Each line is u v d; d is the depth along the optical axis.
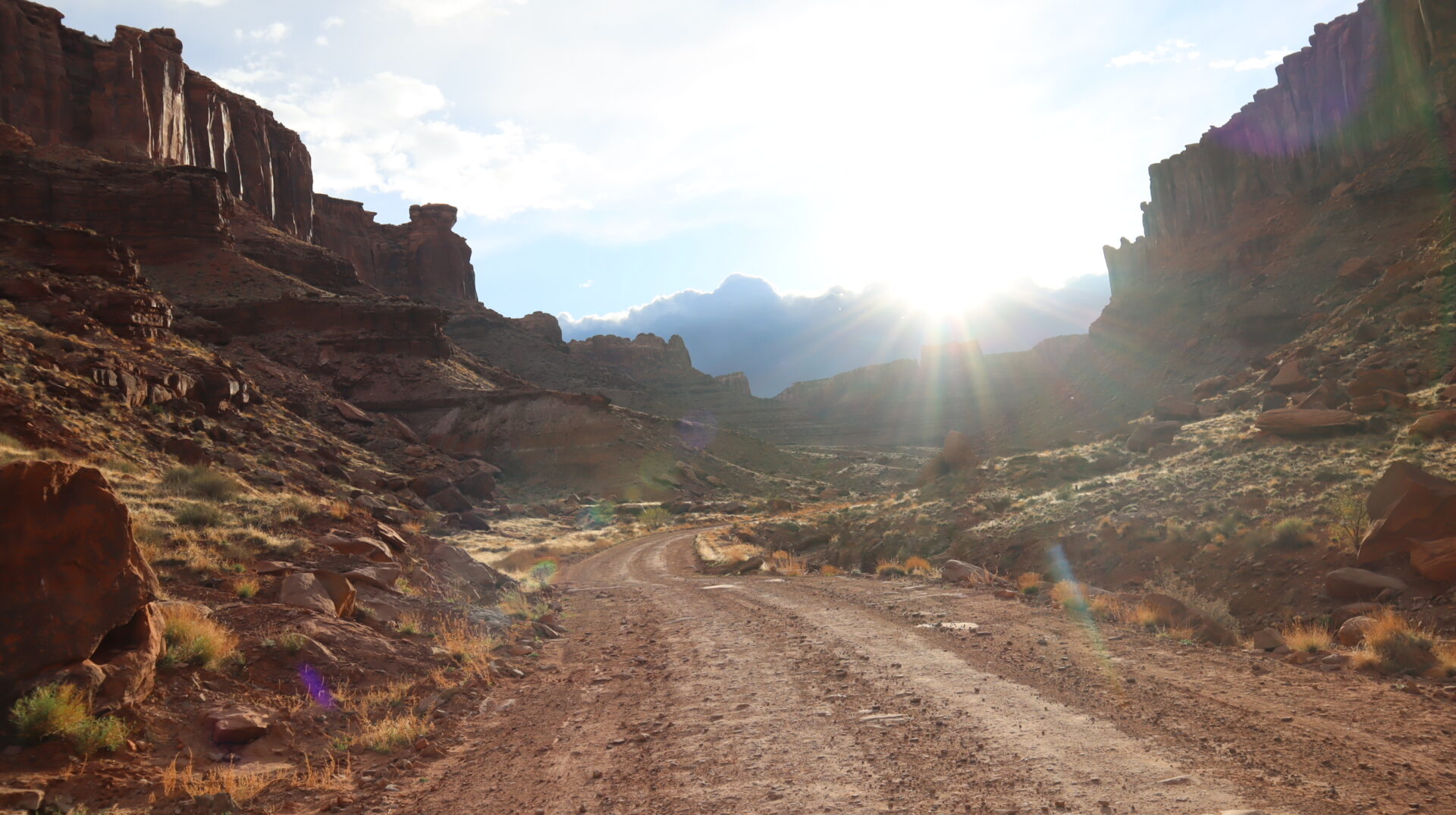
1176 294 142.50
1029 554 29.45
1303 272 110.19
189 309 111.56
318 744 9.16
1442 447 25.61
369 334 122.31
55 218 114.12
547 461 108.12
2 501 8.19
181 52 157.00
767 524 61.31
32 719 7.39
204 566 14.46
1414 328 46.81
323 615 13.23
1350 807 5.56
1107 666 11.01
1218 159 157.12
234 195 171.50
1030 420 137.88
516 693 11.95
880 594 20.95
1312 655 11.32
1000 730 8.19
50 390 38.00
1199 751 7.06
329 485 55.41
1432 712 7.90
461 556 24.47
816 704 9.96
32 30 133.50
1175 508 28.20
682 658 13.91
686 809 6.62
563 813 6.78
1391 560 17.25
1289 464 29.58
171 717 8.68
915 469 151.12
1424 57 122.38
